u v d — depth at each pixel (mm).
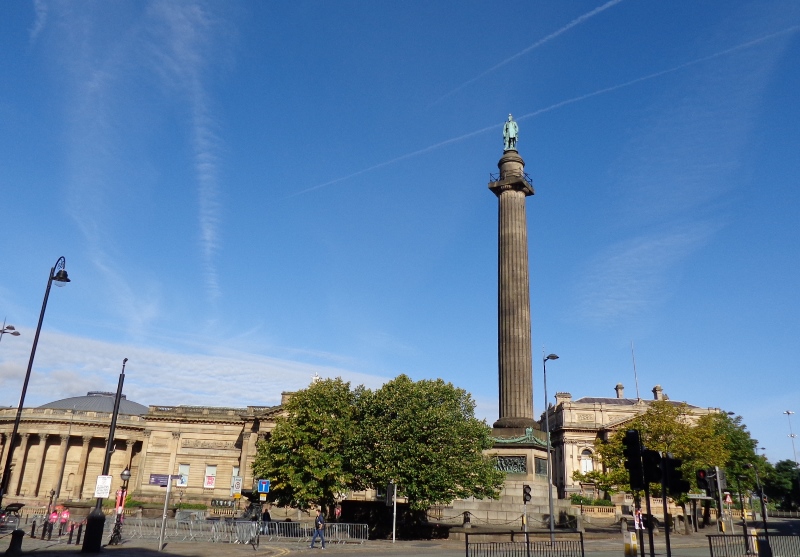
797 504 149125
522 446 58719
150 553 32094
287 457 53469
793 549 36062
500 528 51781
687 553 38500
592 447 122438
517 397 62344
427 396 54250
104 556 29797
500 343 64688
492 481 52000
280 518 73000
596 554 36469
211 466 106000
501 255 67125
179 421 108250
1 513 43625
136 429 110562
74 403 130125
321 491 51062
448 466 48750
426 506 48844
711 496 61812
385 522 51938
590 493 108188
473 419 55250
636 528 40375
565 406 127000
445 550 37938
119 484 108875
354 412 55625
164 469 106062
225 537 44625
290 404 56438
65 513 49406
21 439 107688
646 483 22922
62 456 107188
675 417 67312
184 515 66625
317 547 39344
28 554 29734
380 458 50438
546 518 56406
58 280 35250
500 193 69500
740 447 89375
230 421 107500
